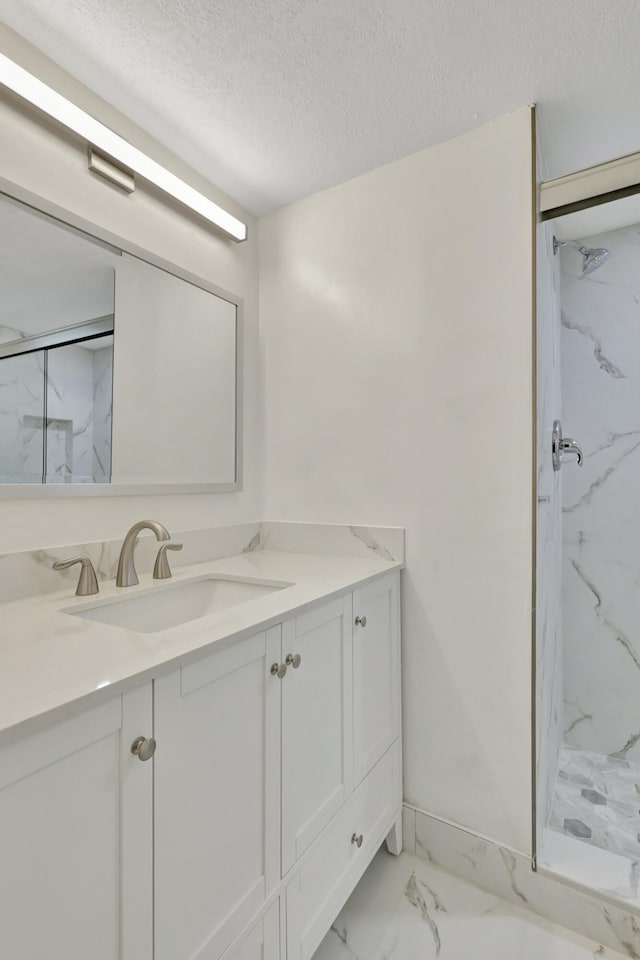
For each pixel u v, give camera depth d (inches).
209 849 32.2
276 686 38.9
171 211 59.6
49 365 45.9
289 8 41.6
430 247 60.0
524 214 53.6
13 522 43.6
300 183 67.0
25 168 44.1
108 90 50.4
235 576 54.9
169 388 58.9
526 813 52.7
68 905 23.8
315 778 43.7
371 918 50.3
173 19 42.5
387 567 58.7
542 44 44.9
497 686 55.1
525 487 53.6
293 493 71.3
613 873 50.4
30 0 40.8
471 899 53.0
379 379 63.8
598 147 59.4
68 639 32.5
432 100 52.2
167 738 29.3
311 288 69.9
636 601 77.2
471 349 57.1
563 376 82.4
